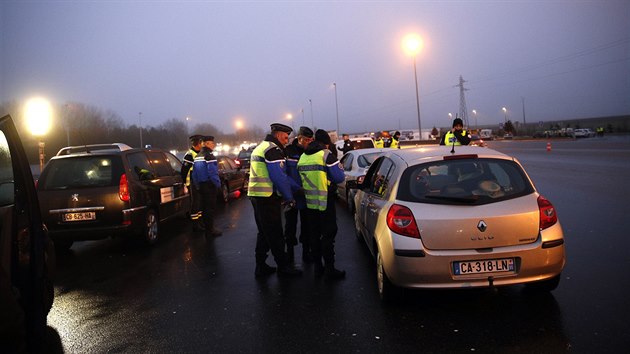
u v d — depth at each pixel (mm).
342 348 3496
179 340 3807
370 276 5289
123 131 69375
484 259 3809
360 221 6113
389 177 4613
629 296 4203
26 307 3318
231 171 13781
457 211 3865
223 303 4656
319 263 5477
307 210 5484
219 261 6383
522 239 3836
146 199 7398
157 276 5797
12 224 3188
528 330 3627
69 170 7043
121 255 7078
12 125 3439
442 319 3939
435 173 4195
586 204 9008
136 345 3754
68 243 7711
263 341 3701
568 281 4684
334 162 5219
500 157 4277
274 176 5184
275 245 5441
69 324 4297
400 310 4191
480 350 3352
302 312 4281
